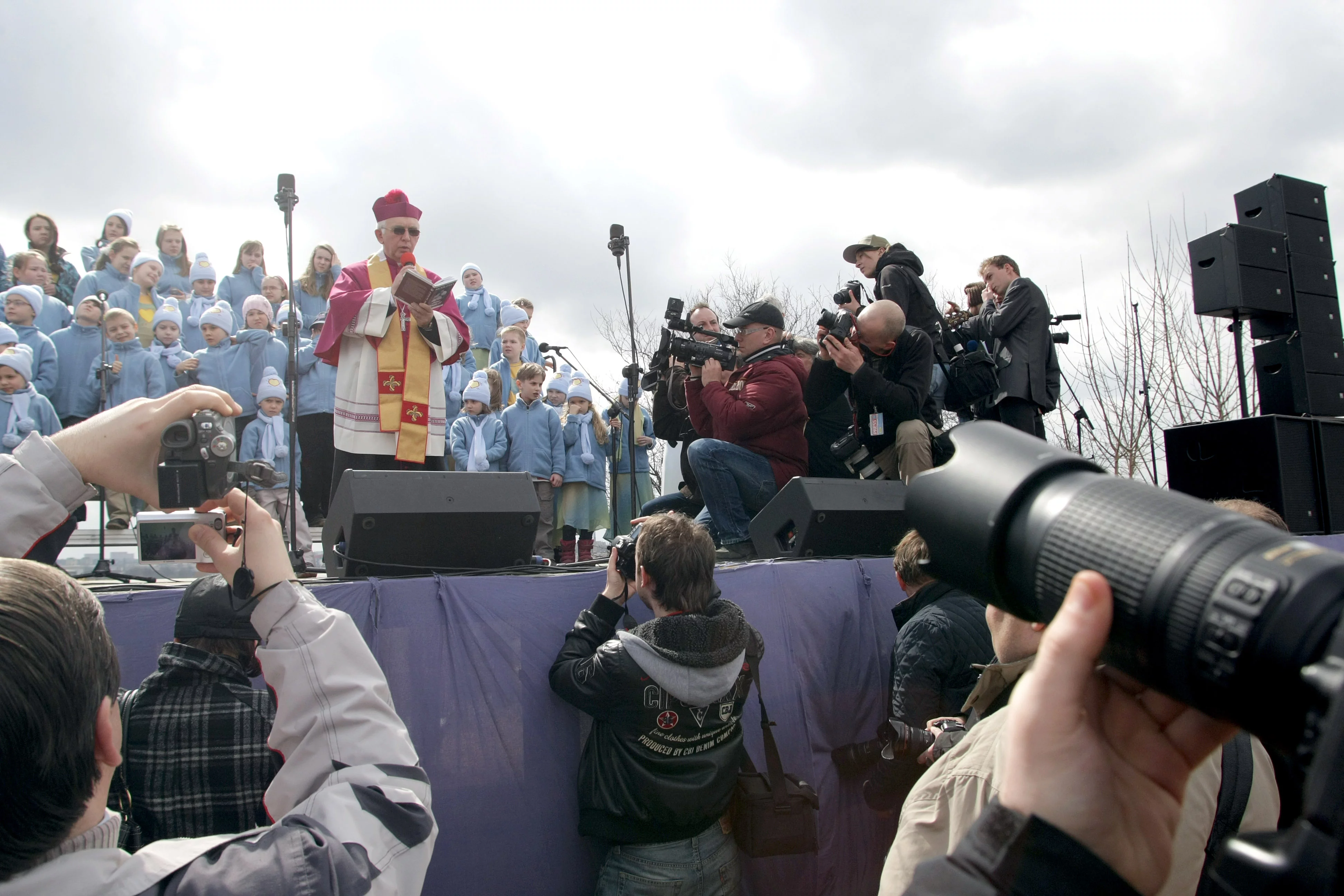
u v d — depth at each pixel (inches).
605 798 100.2
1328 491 193.6
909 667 110.5
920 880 25.2
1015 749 24.8
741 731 106.2
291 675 45.6
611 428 245.0
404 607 106.4
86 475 47.0
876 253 222.1
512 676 110.0
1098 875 23.5
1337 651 18.3
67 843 33.9
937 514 29.5
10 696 31.4
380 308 162.4
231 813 78.5
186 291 322.3
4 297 254.4
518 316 363.3
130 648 94.9
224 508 49.4
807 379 184.5
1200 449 202.5
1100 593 23.1
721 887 102.5
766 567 132.3
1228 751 55.4
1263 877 18.7
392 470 123.7
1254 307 206.1
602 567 132.2
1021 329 214.4
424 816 43.8
